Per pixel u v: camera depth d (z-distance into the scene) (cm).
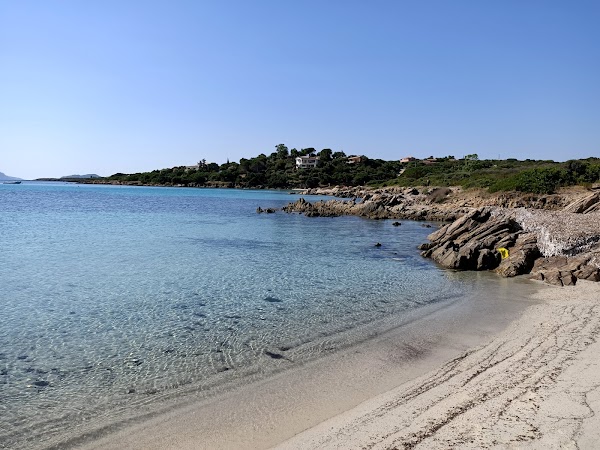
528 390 863
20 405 923
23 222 4922
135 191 14825
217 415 870
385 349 1225
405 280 2161
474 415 780
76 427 834
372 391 958
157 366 1126
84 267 2433
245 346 1266
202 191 15325
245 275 2259
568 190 6022
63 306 1672
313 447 729
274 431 801
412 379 1011
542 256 2434
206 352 1221
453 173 11131
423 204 7406
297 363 1138
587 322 1348
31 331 1388
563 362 1009
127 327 1436
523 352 1119
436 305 1695
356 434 759
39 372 1089
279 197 11562
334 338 1328
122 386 1012
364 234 4200
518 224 3039
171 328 1427
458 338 1297
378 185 12756
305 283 2089
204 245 3331
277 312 1611
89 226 4594
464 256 2452
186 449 752
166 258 2742
